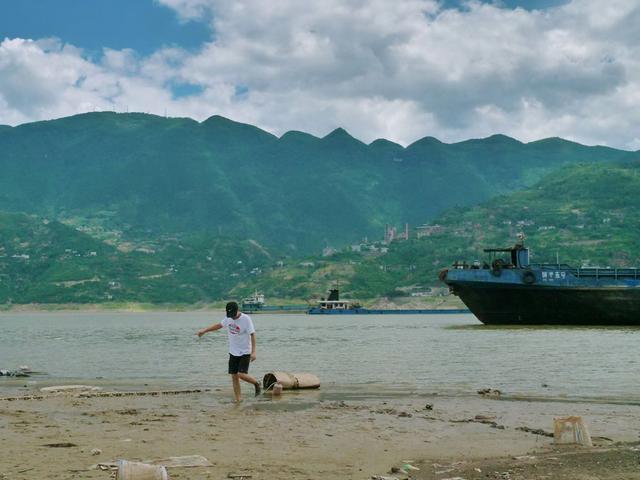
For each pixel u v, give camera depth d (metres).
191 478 10.96
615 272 83.88
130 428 15.73
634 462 12.18
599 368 30.77
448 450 13.41
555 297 83.75
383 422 16.61
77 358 41.84
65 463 11.95
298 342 60.25
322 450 13.33
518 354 39.81
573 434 14.09
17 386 25.92
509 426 16.17
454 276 87.69
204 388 24.66
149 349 51.38
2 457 12.48
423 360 36.53
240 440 14.28
